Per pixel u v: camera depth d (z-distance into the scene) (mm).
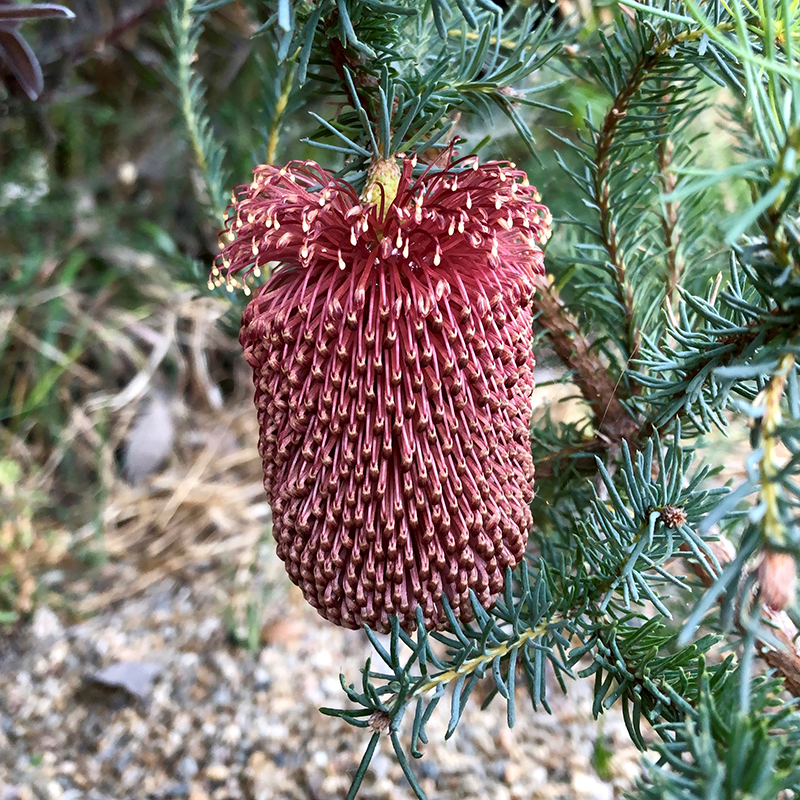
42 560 503
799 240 113
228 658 427
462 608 148
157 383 623
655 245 243
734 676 130
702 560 158
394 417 141
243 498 562
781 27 142
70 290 614
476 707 377
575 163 328
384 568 143
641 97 203
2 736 383
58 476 569
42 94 493
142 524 541
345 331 143
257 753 367
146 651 436
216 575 499
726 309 185
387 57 170
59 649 440
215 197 265
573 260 217
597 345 218
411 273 148
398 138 164
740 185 310
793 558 102
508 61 178
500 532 149
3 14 238
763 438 109
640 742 158
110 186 652
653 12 139
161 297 643
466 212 148
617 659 157
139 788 356
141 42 577
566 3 236
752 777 107
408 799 334
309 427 146
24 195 606
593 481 227
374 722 140
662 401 178
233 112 532
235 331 271
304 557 147
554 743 355
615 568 166
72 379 601
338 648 433
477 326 146
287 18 119
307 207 150
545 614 161
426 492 142
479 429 145
